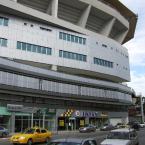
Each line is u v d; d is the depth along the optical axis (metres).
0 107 49.31
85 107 71.12
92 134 46.09
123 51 88.44
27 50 59.66
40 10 69.69
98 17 81.19
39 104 57.72
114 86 82.69
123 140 17.03
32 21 61.84
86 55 71.62
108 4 83.56
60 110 62.78
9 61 51.41
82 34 71.75
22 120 53.44
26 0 66.00
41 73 58.19
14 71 51.81
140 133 45.75
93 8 76.06
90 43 73.31
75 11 75.06
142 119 110.06
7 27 57.28
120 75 83.88
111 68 79.56
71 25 69.06
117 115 84.62
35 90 55.66
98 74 77.25
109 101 78.69
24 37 59.50
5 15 57.47
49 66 64.94
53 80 61.28
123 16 91.00
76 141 10.99
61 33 66.94
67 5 72.31
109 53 79.56
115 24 87.31
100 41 76.81
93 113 73.38
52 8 66.69
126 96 90.06
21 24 59.59
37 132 28.27
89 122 71.88
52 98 60.34
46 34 63.72
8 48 56.66
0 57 49.81
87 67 71.25
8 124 50.66
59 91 62.53
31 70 55.97
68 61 67.12
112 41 82.12
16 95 52.72
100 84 76.19
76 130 64.06
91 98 71.31
